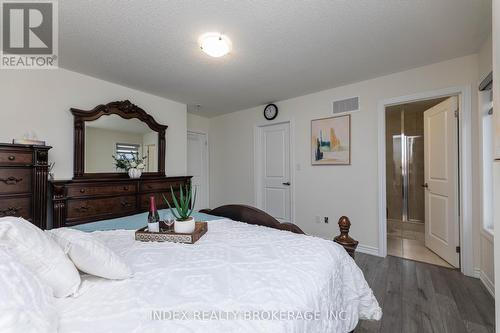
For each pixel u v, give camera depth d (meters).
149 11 1.69
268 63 2.52
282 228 1.68
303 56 2.37
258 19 1.78
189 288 0.84
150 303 0.76
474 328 1.61
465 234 2.35
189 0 1.58
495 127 1.07
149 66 2.57
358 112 3.07
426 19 1.79
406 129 4.69
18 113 2.32
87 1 1.58
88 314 0.70
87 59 2.40
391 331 1.59
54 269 0.78
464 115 2.35
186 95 3.56
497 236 1.10
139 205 2.98
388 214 4.86
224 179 4.75
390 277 2.34
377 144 2.92
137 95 3.32
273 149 4.09
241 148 4.46
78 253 0.86
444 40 2.08
